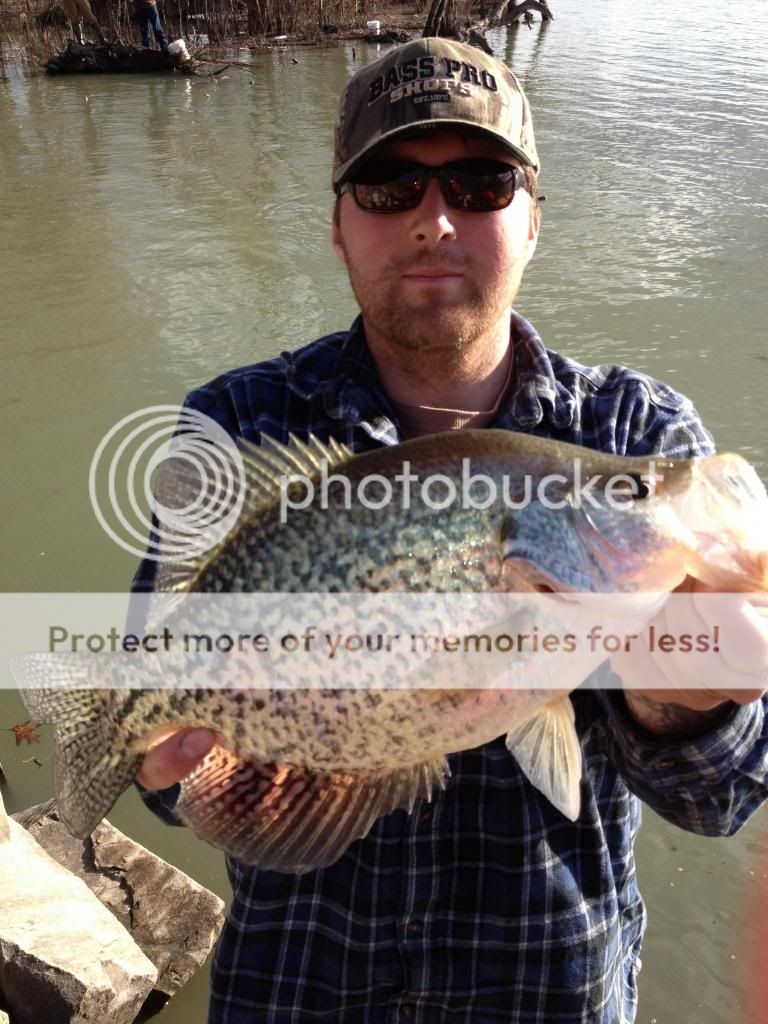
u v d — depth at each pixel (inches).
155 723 21.1
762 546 18.8
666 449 25.2
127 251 128.8
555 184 147.2
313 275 118.4
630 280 111.3
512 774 23.6
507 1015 24.0
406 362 24.1
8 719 54.6
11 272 122.5
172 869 43.6
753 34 343.0
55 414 86.8
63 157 182.9
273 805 20.6
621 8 440.8
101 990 35.5
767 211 135.4
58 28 339.9
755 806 23.7
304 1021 24.2
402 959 23.9
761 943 41.8
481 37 285.3
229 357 97.5
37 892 39.0
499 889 23.6
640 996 39.8
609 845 25.3
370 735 20.2
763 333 98.0
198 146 188.5
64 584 65.4
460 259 22.8
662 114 194.7
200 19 344.5
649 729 22.4
